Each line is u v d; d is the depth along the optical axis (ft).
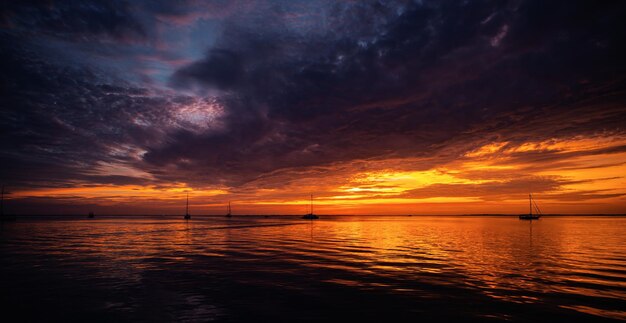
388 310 41.09
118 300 45.11
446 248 106.42
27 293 48.65
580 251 97.04
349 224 319.06
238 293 48.78
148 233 179.93
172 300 45.19
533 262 76.43
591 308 41.96
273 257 86.02
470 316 39.01
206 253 94.17
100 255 89.20
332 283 55.16
